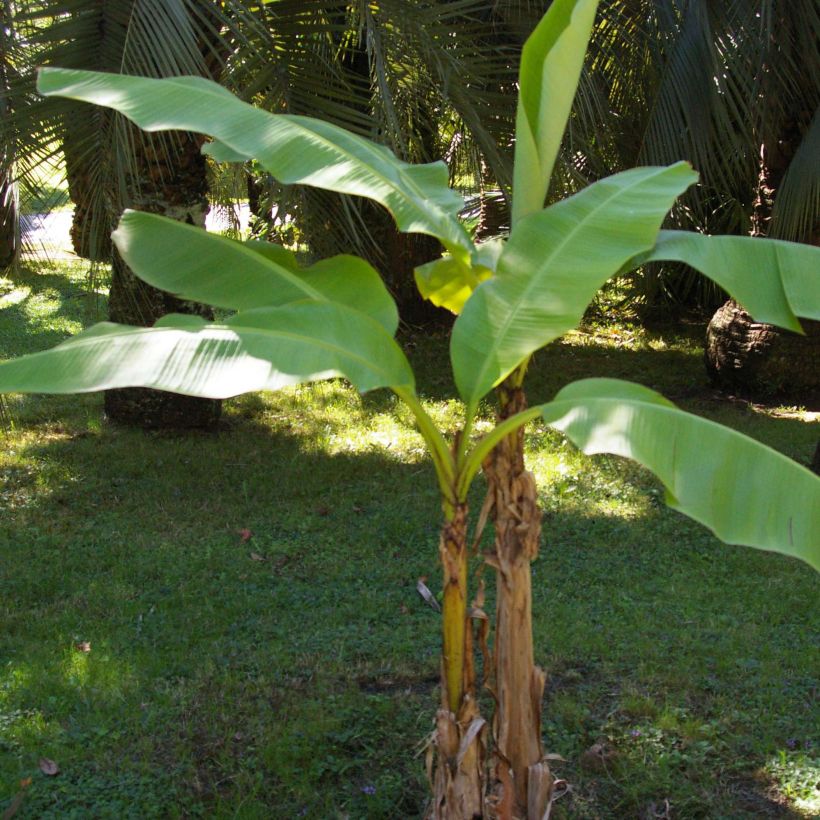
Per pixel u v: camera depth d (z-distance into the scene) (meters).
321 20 6.33
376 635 5.36
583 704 4.71
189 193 8.15
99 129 5.78
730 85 7.54
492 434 3.00
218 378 2.73
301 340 2.88
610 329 13.34
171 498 7.33
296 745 4.34
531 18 7.10
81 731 4.40
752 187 9.84
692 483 2.67
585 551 6.53
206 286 3.39
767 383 10.12
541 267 3.02
